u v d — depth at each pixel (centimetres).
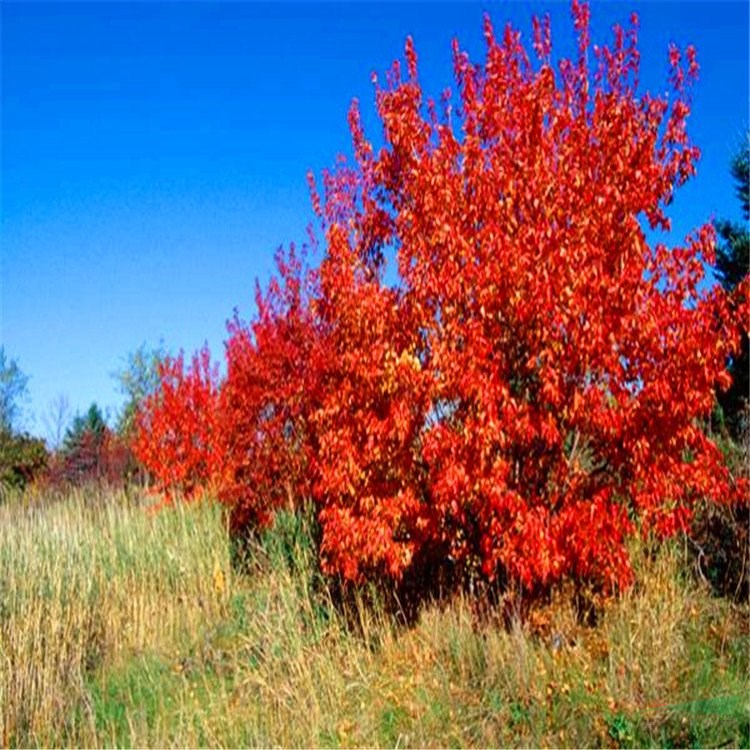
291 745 745
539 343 798
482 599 948
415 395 823
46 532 1277
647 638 823
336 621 992
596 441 842
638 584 923
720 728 680
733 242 1822
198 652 1002
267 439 1243
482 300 796
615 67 852
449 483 786
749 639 823
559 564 782
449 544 953
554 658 828
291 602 1047
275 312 1245
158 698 887
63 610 1036
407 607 1015
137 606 1115
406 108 911
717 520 969
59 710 856
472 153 855
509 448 828
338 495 888
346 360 885
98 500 1709
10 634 948
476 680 820
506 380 822
